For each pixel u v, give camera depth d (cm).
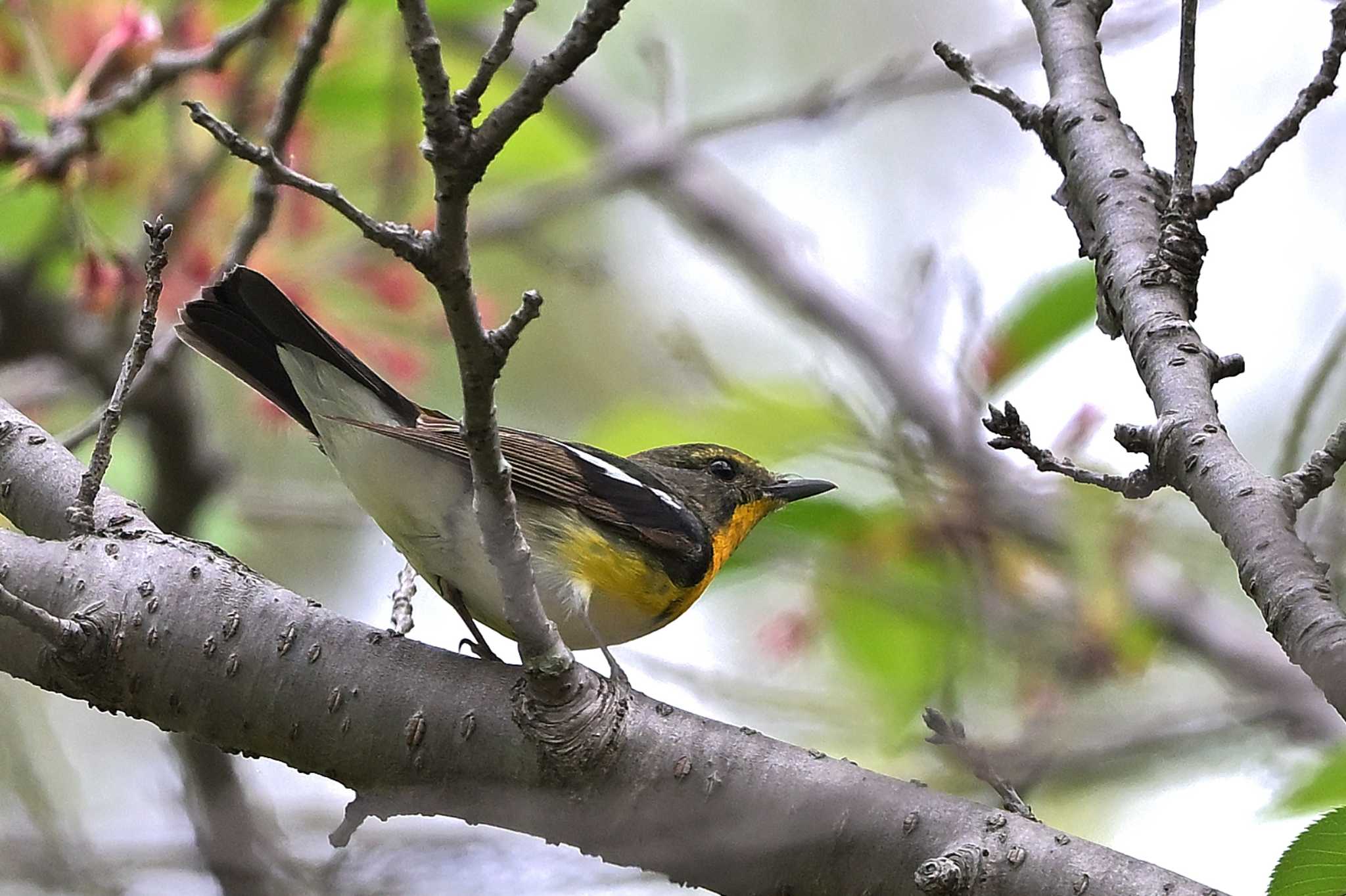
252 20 954
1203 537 1195
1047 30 856
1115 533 1079
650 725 652
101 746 1305
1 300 1119
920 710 1080
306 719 666
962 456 1121
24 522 737
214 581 687
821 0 1869
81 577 684
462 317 529
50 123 987
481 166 501
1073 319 1088
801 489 1109
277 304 791
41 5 1091
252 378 801
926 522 1100
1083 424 1090
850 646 1116
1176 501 1202
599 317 1698
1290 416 1255
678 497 995
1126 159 771
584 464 912
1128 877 586
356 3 1071
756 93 1822
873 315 1520
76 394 1237
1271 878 587
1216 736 1066
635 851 643
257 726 672
